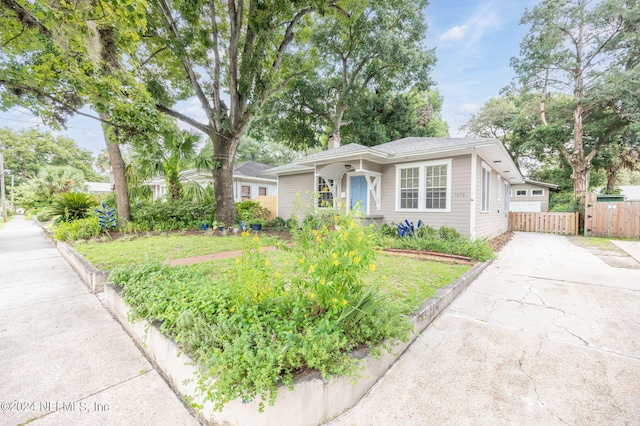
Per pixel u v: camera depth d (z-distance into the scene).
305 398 1.58
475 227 7.50
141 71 8.79
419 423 1.65
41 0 3.14
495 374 2.10
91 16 3.51
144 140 6.30
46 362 2.27
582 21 14.05
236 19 9.09
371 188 8.88
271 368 1.51
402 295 3.28
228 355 1.59
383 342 2.04
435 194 8.11
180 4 8.12
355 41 15.25
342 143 20.09
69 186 20.19
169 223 10.02
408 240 6.56
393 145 10.06
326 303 2.13
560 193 19.62
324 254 2.25
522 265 5.57
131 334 2.73
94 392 1.92
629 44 13.52
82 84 4.30
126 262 4.88
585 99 14.38
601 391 1.89
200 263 4.96
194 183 11.53
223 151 10.07
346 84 16.50
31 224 15.56
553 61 15.12
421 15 13.91
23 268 5.45
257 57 8.95
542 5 14.69
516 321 2.99
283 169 12.29
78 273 4.97
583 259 6.15
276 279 2.42
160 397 1.88
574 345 2.48
